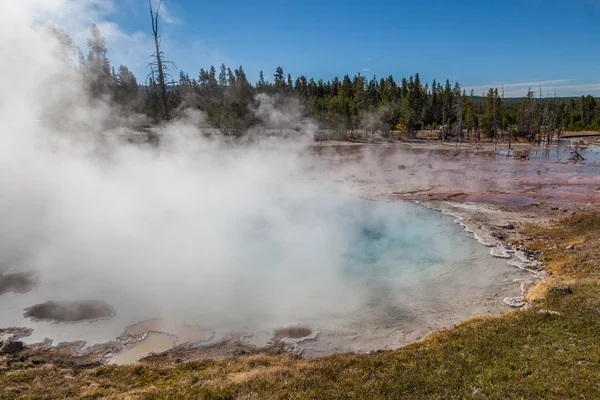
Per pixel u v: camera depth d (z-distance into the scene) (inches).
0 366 252.8
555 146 2081.7
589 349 229.1
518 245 507.2
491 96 2508.6
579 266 408.8
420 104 2989.7
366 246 502.3
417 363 239.5
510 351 237.5
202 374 249.9
